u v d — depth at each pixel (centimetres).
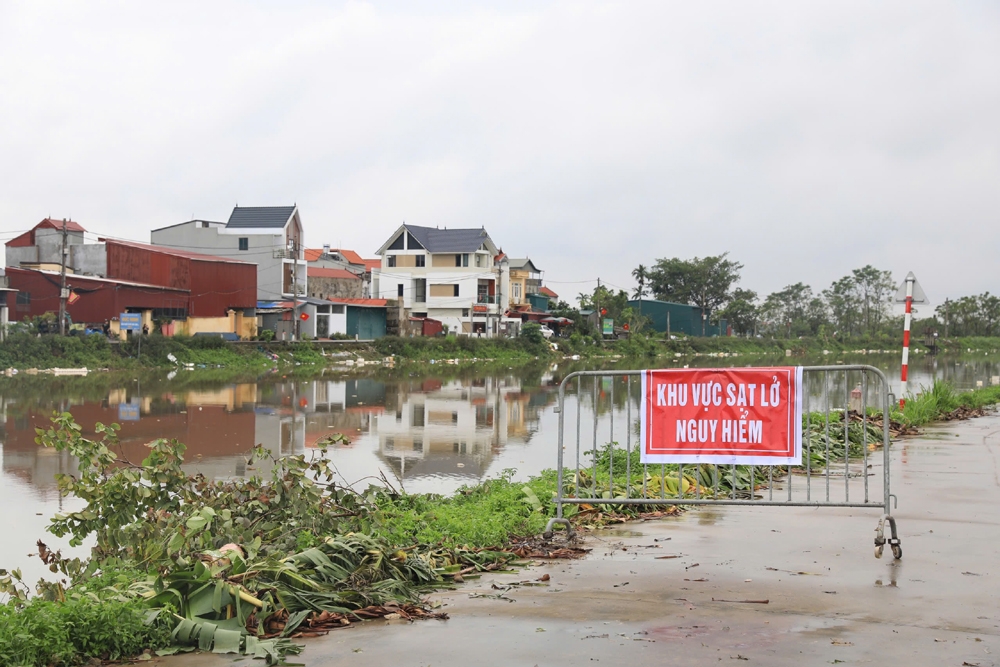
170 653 451
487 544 685
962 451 1298
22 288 4225
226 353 4572
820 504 674
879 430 1488
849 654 434
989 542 695
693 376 704
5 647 414
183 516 658
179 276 4959
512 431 1894
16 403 2431
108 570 588
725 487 954
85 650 440
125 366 4016
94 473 677
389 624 498
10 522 995
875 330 10538
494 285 6812
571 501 729
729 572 607
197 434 1833
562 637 467
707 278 10175
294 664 432
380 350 5525
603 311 7925
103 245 4675
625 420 2078
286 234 6047
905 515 809
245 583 515
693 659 429
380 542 617
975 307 11312
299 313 5766
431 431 1900
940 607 516
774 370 688
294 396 2797
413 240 6762
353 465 1404
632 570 618
